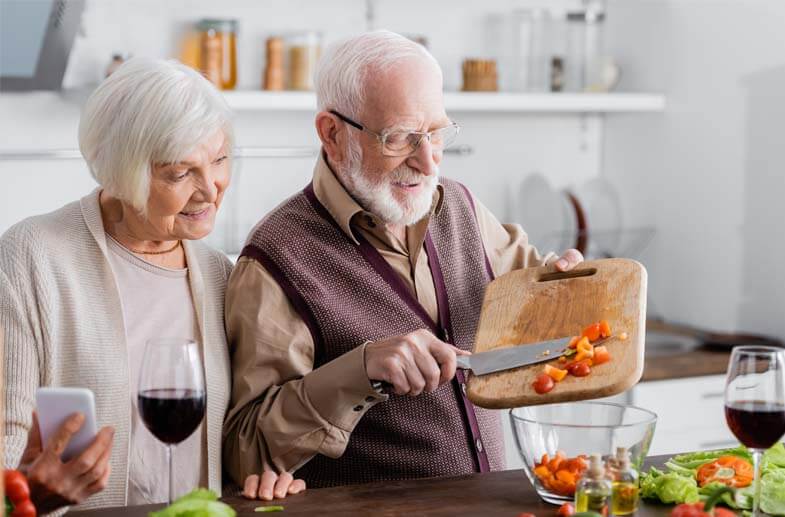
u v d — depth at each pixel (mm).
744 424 1478
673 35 3627
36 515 1484
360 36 2006
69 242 1822
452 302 2115
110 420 1791
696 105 3551
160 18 3307
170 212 1797
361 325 2002
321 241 2041
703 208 3545
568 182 3943
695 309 3596
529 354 1777
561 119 3902
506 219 3855
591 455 1535
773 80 3268
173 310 1895
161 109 1735
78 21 2947
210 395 1884
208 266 1995
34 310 1754
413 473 2016
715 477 1624
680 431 3199
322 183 2076
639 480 1636
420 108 1944
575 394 1647
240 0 3387
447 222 2164
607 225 3934
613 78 3725
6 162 3172
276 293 1974
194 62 3334
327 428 1829
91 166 1794
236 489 1920
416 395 1945
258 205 3492
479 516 1550
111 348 1804
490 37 3748
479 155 3785
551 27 3672
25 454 1507
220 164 1850
